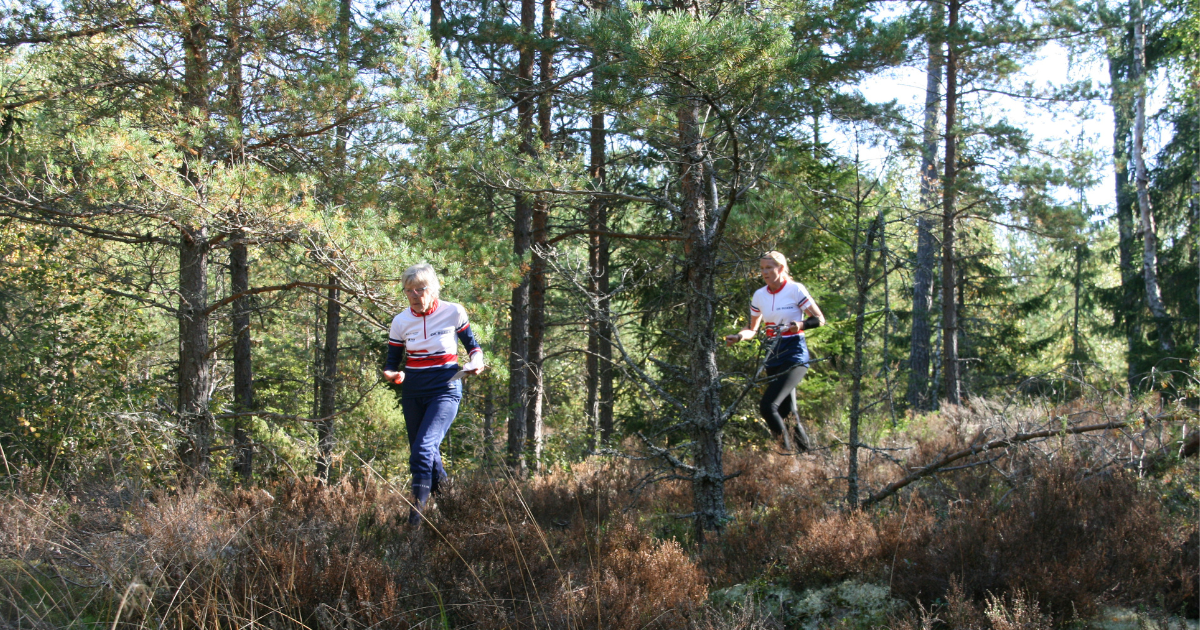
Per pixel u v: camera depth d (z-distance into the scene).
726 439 10.70
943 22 14.10
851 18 9.29
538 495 5.99
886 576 3.89
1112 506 4.18
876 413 10.42
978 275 23.80
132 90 7.48
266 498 5.49
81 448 6.96
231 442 8.09
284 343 16.61
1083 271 28.80
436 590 3.44
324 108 7.37
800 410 12.83
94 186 6.12
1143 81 16.27
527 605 3.43
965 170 15.52
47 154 6.80
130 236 7.43
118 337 9.34
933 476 5.75
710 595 4.00
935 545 3.96
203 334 7.80
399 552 4.00
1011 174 14.52
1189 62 15.77
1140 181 18.92
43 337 9.00
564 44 8.91
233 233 7.34
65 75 7.42
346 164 7.88
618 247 12.88
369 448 12.07
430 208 8.35
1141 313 19.97
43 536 3.66
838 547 4.12
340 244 6.69
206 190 6.40
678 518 5.34
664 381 8.08
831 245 11.13
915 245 18.91
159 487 5.30
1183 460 5.18
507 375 7.61
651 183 12.73
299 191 6.67
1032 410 6.75
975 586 3.54
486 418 13.45
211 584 3.11
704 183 5.88
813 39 9.03
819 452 6.98
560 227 11.73
